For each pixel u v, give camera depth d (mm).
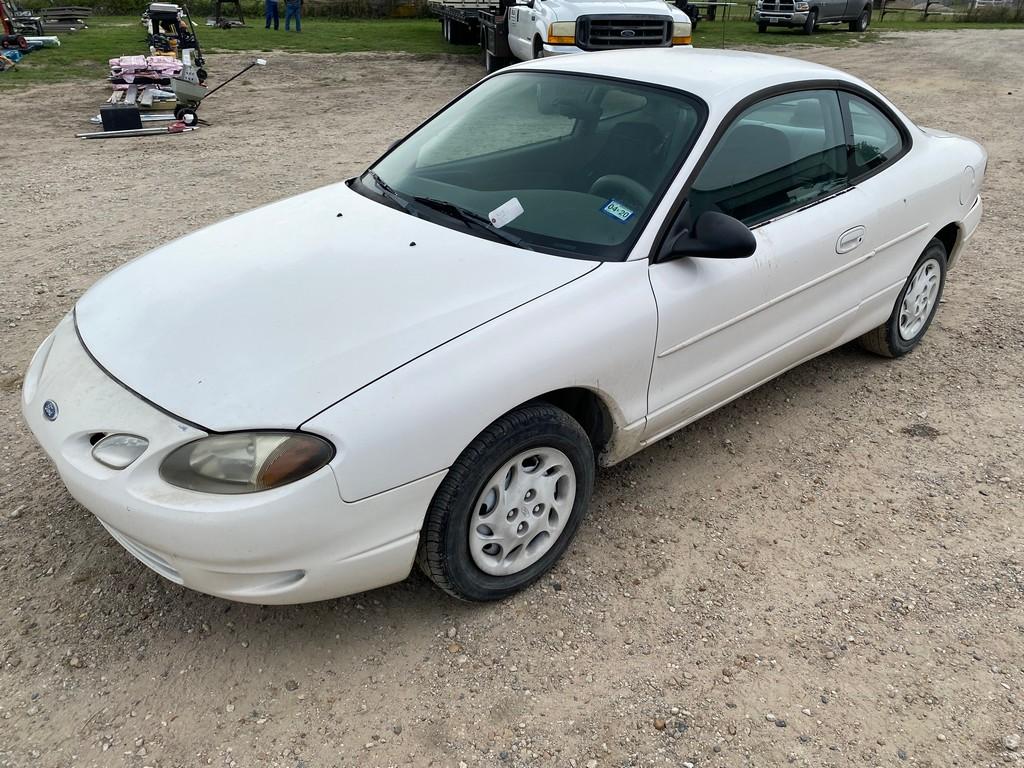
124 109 10094
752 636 2689
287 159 8852
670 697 2459
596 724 2367
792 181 3414
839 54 18844
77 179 7910
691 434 3830
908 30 26594
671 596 2850
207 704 2393
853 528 3219
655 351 2871
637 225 2881
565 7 11906
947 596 2873
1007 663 2602
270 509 2135
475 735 2324
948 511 3324
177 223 6555
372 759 2246
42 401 2518
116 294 2861
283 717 2361
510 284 2643
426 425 2281
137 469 2201
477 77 15586
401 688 2467
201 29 23109
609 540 3113
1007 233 6648
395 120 11219
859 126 3812
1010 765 2273
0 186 7590
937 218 4188
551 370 2529
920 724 2389
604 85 3393
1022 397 4199
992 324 5008
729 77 3275
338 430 2174
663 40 12156
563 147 3279
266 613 2721
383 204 3316
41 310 4855
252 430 2170
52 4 31031
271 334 2426
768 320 3346
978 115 11516
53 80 14094
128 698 2402
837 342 3963
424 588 2861
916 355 4641
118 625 2650
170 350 2428
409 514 2355
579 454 2768
